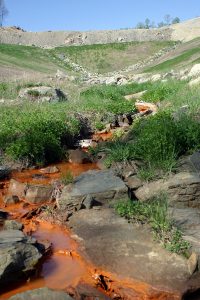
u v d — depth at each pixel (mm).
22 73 44156
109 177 8773
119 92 25297
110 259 6023
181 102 16000
